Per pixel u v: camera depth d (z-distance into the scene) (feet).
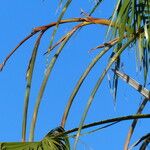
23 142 19.06
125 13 15.99
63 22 20.86
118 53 17.43
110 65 17.37
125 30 16.97
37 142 19.20
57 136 19.34
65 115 20.27
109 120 18.63
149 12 16.42
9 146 18.85
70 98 20.29
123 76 19.92
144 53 17.10
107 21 20.17
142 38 17.17
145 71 17.07
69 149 19.13
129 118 18.84
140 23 16.72
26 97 20.56
